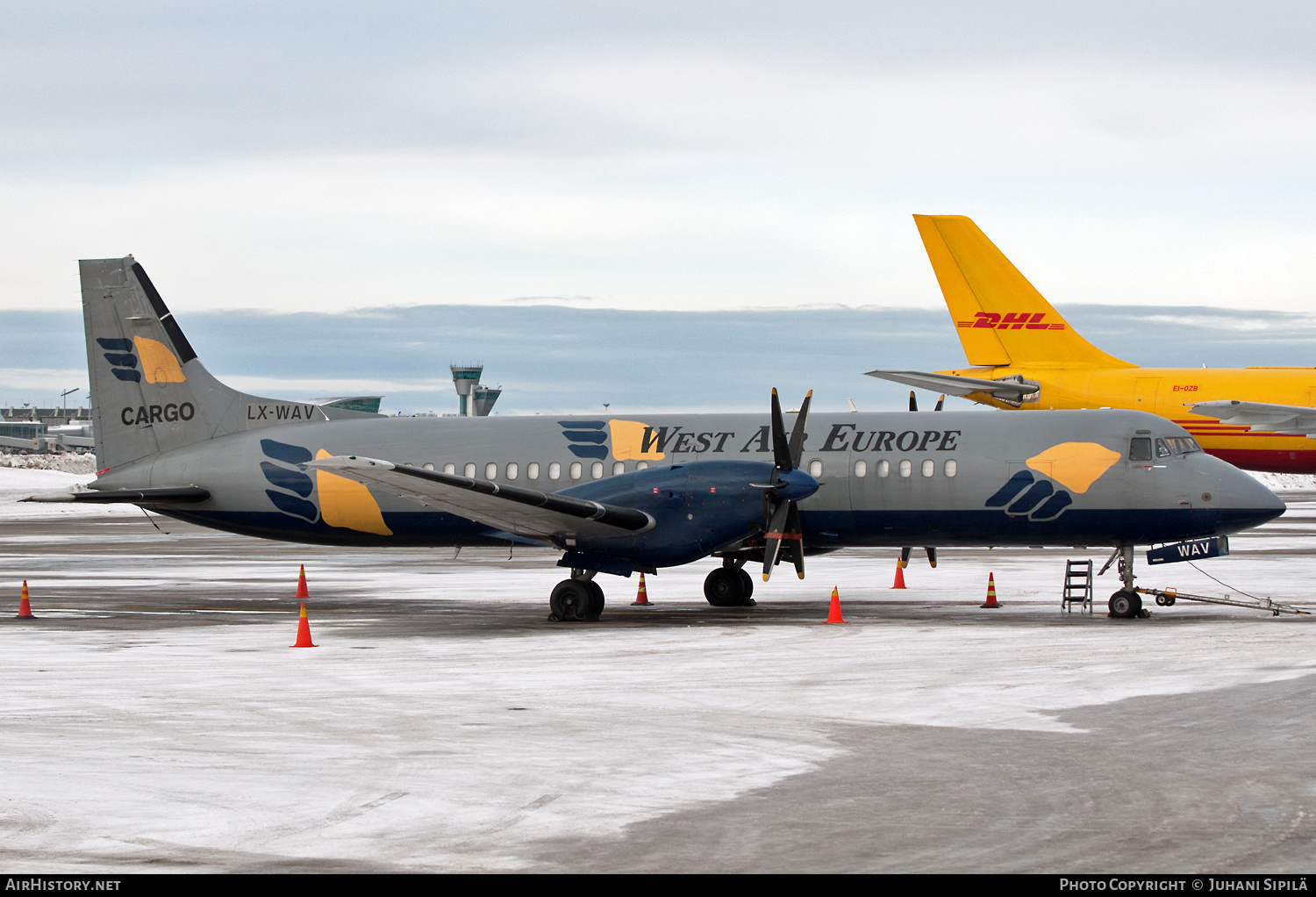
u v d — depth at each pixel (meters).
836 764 19.73
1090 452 41.56
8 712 24.50
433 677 28.75
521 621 40.72
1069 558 68.44
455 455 46.53
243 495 47.69
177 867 14.80
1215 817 16.69
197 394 49.28
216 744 21.42
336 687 27.31
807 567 63.06
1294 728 22.23
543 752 20.70
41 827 16.45
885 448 43.22
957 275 87.62
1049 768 19.42
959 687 26.66
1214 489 40.41
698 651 32.69
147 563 68.56
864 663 30.38
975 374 87.12
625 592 51.41
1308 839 15.77
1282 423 75.56
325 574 60.97
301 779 18.98
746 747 21.03
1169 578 54.03
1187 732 21.92
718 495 39.97
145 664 30.94
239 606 46.38
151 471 48.66
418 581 56.66
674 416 46.09
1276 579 52.72
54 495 46.62
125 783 18.75
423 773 19.30
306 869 14.74
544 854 15.33
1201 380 80.69
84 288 49.59
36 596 50.31
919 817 16.81
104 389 49.66
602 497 40.66
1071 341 85.75
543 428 46.47
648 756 20.42
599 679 28.19
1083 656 31.16
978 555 72.06
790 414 45.22
